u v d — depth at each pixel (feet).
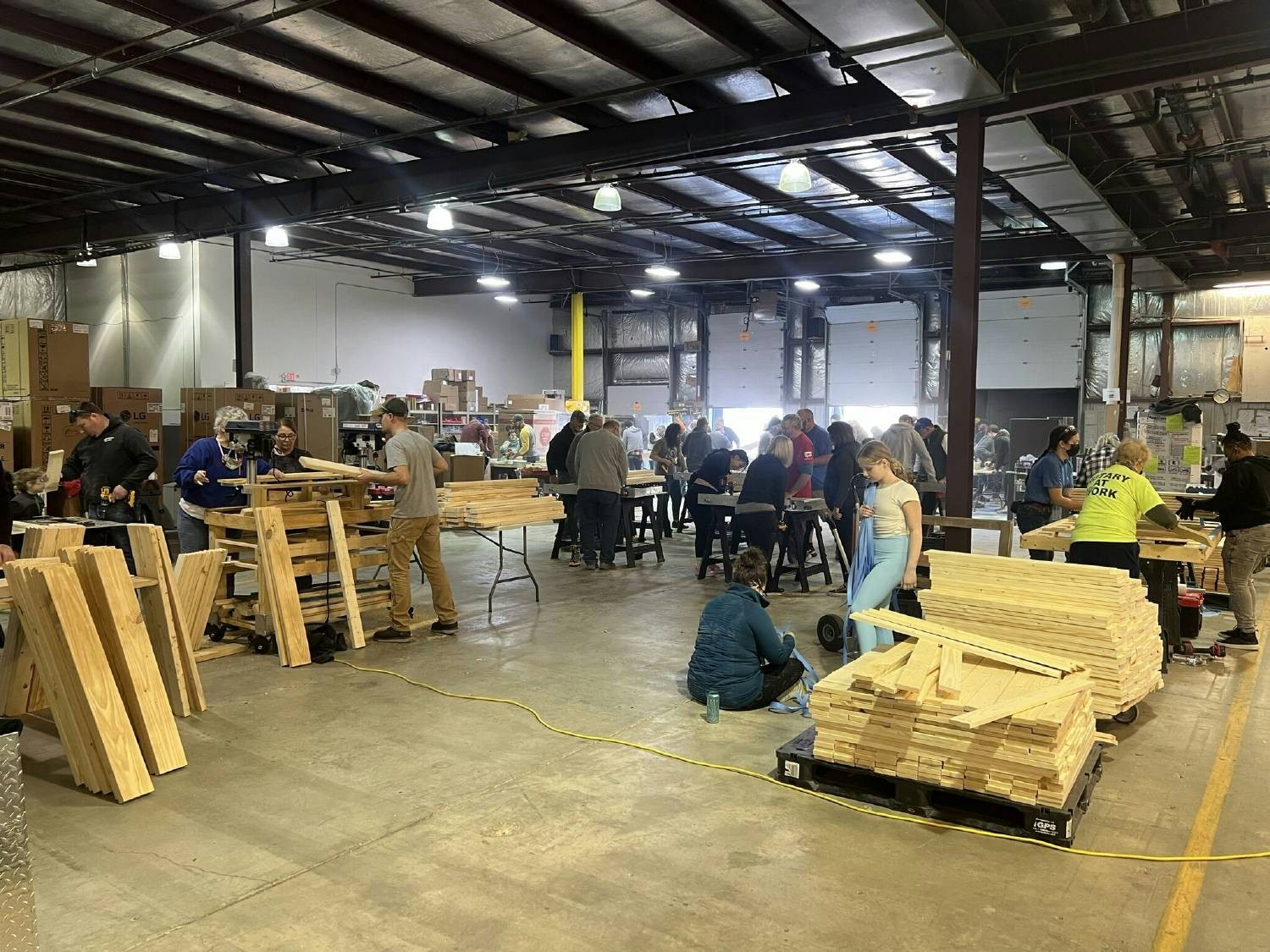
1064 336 51.49
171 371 48.62
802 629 21.26
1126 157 29.40
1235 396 46.47
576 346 67.62
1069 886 9.34
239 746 13.35
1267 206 34.86
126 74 25.25
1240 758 13.28
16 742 6.54
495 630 20.89
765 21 21.65
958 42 17.06
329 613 19.08
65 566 11.68
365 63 24.21
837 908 8.85
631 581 27.66
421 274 60.80
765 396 63.62
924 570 19.83
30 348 32.12
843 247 44.57
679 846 10.18
